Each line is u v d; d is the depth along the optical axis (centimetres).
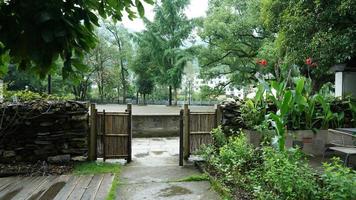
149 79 2214
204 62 1471
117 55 2131
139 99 2331
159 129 742
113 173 404
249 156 386
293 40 561
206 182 371
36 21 96
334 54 504
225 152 390
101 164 451
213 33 1268
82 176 389
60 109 455
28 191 331
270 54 880
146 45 2036
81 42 118
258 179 322
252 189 314
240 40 1247
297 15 543
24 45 100
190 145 489
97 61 1972
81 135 470
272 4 652
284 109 441
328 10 481
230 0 1288
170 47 1964
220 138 459
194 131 490
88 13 121
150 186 355
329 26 504
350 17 484
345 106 543
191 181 375
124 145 474
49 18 96
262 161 376
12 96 482
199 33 1417
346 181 238
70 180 372
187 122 485
